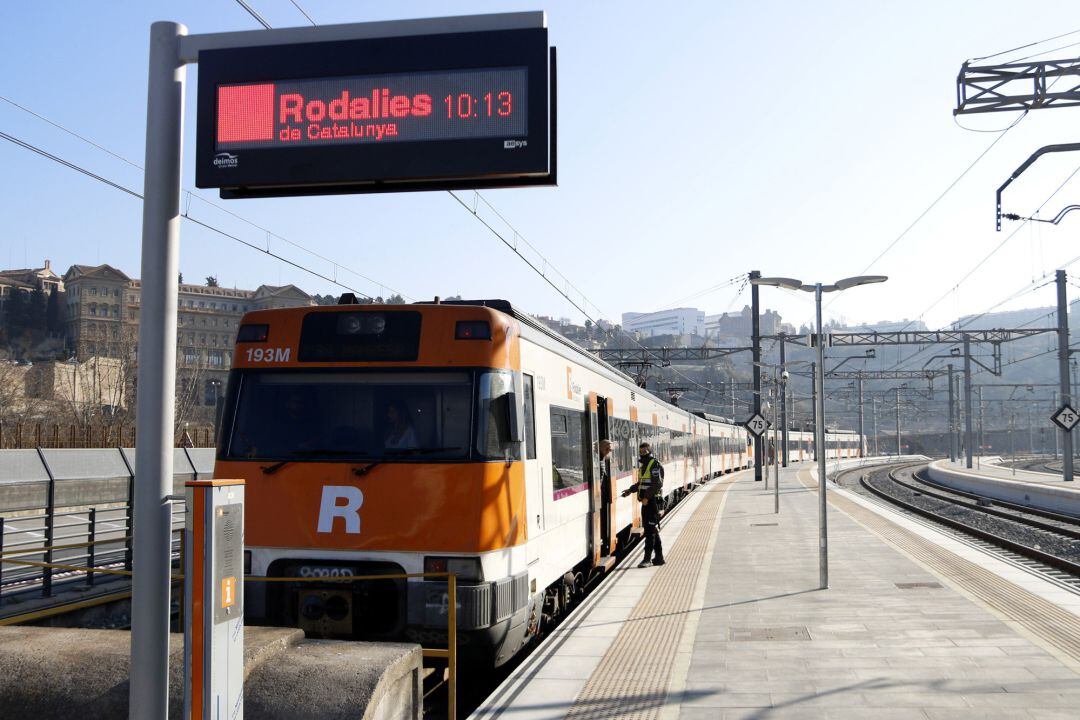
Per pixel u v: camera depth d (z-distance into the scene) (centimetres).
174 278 510
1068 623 979
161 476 490
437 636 811
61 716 542
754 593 1234
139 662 479
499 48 581
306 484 851
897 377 6356
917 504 3712
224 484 436
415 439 845
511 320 911
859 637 934
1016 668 791
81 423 4959
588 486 1292
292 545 847
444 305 877
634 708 702
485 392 850
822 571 1264
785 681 769
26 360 9731
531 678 805
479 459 831
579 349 1356
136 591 482
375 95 584
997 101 1658
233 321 11762
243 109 590
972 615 1034
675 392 4416
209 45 590
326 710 513
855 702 701
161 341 497
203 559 427
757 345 4547
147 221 508
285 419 876
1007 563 1470
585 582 1341
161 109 520
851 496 3359
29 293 12431
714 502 3105
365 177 581
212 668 424
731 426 5988
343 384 871
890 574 1373
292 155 586
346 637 828
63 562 1402
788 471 5769
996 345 4531
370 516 834
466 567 816
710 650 895
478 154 578
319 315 891
